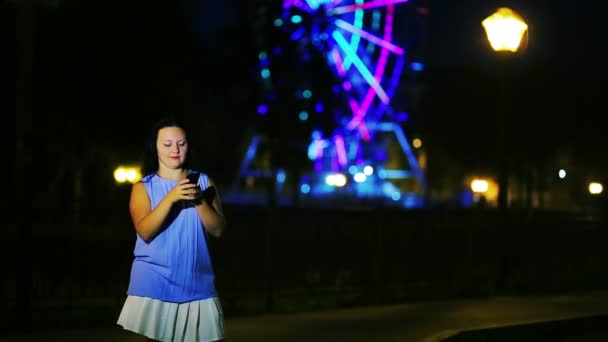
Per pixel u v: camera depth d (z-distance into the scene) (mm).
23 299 9406
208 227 4895
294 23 36750
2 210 14656
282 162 40125
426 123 45938
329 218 19828
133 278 4879
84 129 28406
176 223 4863
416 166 50719
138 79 28875
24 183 9578
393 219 15797
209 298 4922
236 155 46938
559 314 10859
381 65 37219
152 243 4840
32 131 9914
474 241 17188
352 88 38906
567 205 28266
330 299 12523
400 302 12273
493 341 9523
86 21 27312
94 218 12383
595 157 33156
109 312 10727
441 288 13828
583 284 14961
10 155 26844
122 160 29531
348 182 48344
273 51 37000
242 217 19266
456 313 10953
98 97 28078
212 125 39438
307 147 42969
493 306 11664
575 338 10117
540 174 31359
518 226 16859
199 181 5078
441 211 18938
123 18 27875
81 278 12141
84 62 27422
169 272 4828
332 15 36594
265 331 9383
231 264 15320
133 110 28859
